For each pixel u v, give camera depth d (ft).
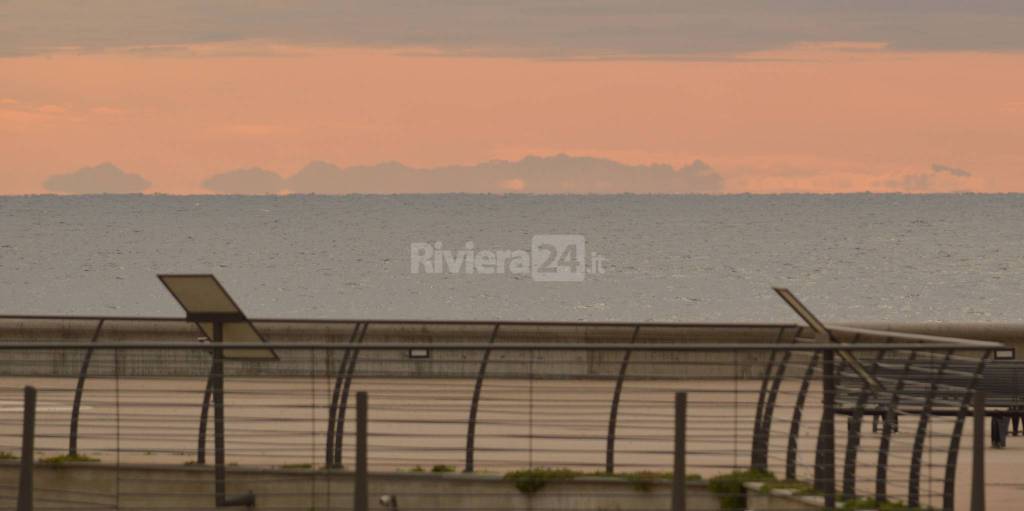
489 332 274.36
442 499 168.86
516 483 167.63
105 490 178.09
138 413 227.40
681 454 141.38
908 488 168.35
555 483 166.61
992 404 219.41
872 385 156.87
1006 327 287.48
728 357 265.95
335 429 178.29
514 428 214.48
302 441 201.87
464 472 172.14
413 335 275.80
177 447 197.88
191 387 259.80
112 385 264.31
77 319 251.39
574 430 211.82
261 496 170.60
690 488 166.61
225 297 163.73
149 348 145.38
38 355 282.97
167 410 229.86
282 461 184.85
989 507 164.55
